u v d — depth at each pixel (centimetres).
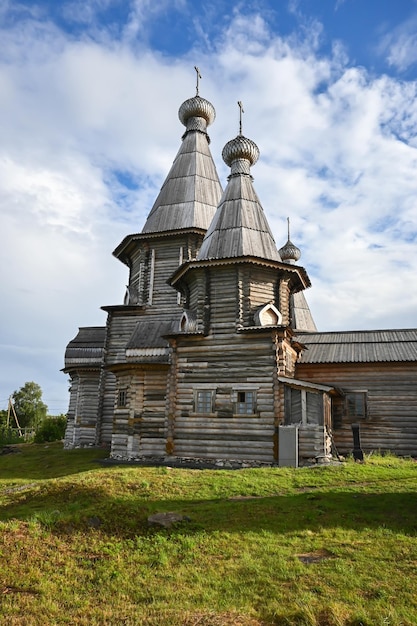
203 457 2155
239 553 977
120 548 1031
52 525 1132
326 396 2156
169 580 862
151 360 2598
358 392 2552
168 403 2278
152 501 1371
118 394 2506
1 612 738
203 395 2242
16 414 8406
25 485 1850
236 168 2809
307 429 2034
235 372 2212
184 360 2312
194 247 3050
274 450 2053
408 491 1398
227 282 2373
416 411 2461
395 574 854
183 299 2959
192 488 1525
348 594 780
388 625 687
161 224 3188
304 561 927
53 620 716
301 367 2650
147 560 958
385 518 1173
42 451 3231
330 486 1516
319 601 761
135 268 3288
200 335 2303
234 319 2294
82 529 1136
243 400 2172
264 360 2184
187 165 3441
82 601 784
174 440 2227
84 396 3259
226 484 1550
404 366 2528
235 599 777
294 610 731
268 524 1149
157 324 2792
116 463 2252
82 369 3266
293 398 2105
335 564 899
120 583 855
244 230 2528
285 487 1517
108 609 754
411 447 2428
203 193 3303
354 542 1020
